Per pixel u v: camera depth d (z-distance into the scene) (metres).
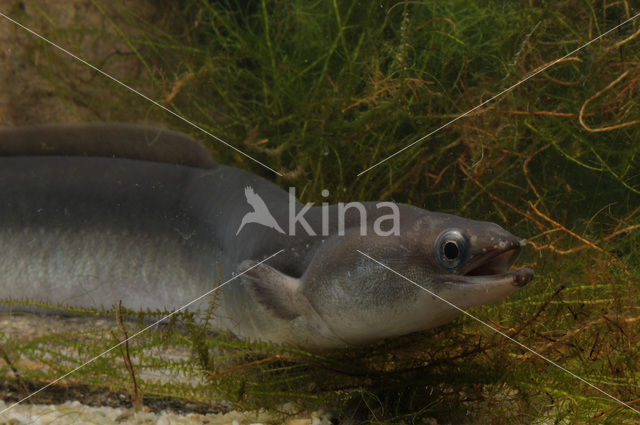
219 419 0.30
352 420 0.30
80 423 0.28
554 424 0.30
